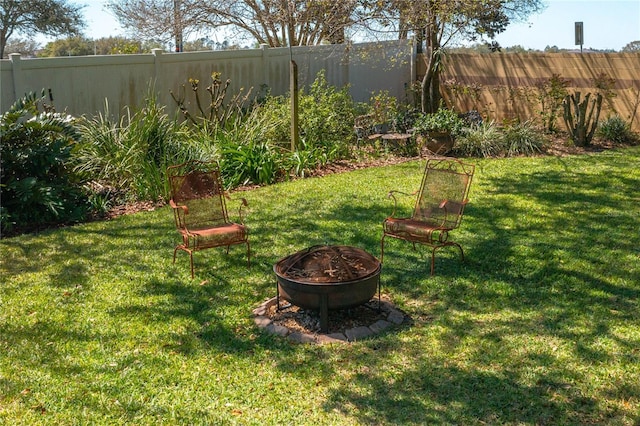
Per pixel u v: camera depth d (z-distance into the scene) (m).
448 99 16.11
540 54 14.85
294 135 11.11
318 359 4.64
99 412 3.98
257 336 5.01
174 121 10.39
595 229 7.43
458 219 6.52
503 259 6.52
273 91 13.71
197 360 4.64
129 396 4.16
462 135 12.69
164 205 9.09
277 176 10.58
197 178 6.96
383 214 8.20
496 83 15.46
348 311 5.37
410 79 16.36
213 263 6.62
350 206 8.62
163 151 9.71
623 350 4.63
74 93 10.52
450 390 4.18
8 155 8.23
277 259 6.69
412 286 5.93
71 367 4.53
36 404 4.07
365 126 12.76
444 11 12.38
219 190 7.06
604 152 12.36
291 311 5.41
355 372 4.44
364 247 6.96
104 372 4.46
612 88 14.26
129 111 11.21
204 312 5.45
